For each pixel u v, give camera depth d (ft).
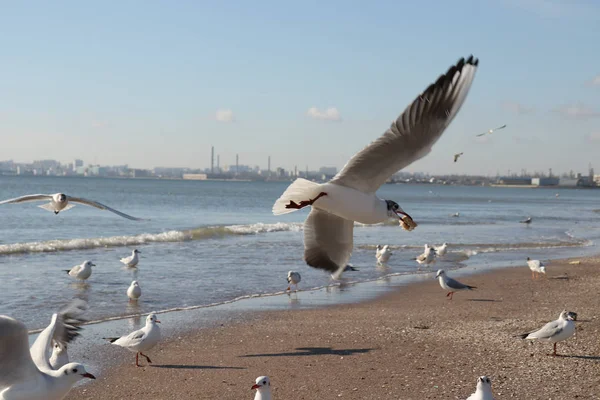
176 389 32.45
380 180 15.76
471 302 56.44
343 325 46.39
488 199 480.64
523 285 66.54
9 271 68.49
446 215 234.58
